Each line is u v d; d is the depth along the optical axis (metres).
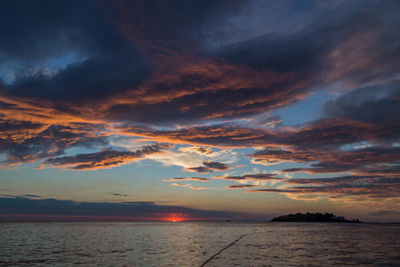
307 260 24.09
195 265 21.27
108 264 21.69
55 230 84.31
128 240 46.97
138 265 21.20
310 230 94.38
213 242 43.41
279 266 20.97
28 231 76.62
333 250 32.28
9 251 30.77
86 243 41.03
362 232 80.81
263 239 50.75
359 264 22.34
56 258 25.02
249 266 20.89
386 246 37.88
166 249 32.59
